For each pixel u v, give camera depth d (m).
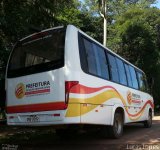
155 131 15.03
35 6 13.54
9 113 9.97
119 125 12.30
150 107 17.58
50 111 9.08
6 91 10.16
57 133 12.01
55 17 14.94
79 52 9.33
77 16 32.69
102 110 10.51
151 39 33.12
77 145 10.48
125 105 13.05
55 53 9.27
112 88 11.59
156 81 33.75
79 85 9.09
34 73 9.54
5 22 11.62
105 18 26.62
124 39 33.31
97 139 11.86
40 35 9.83
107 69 11.35
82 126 9.73
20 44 10.27
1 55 13.02
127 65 14.12
